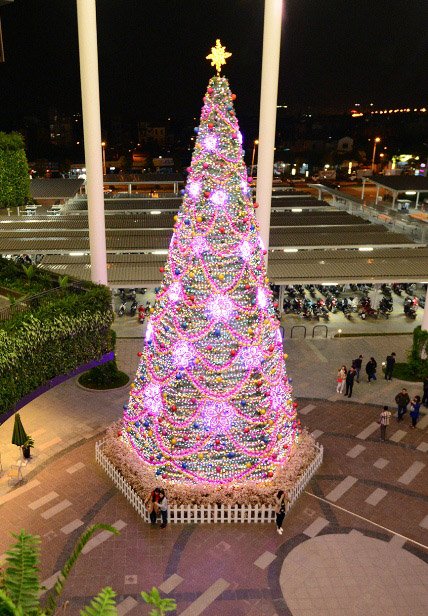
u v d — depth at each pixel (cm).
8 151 3222
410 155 10638
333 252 3541
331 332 3108
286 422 1725
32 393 1731
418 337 2516
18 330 1634
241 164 1463
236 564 1405
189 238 1477
